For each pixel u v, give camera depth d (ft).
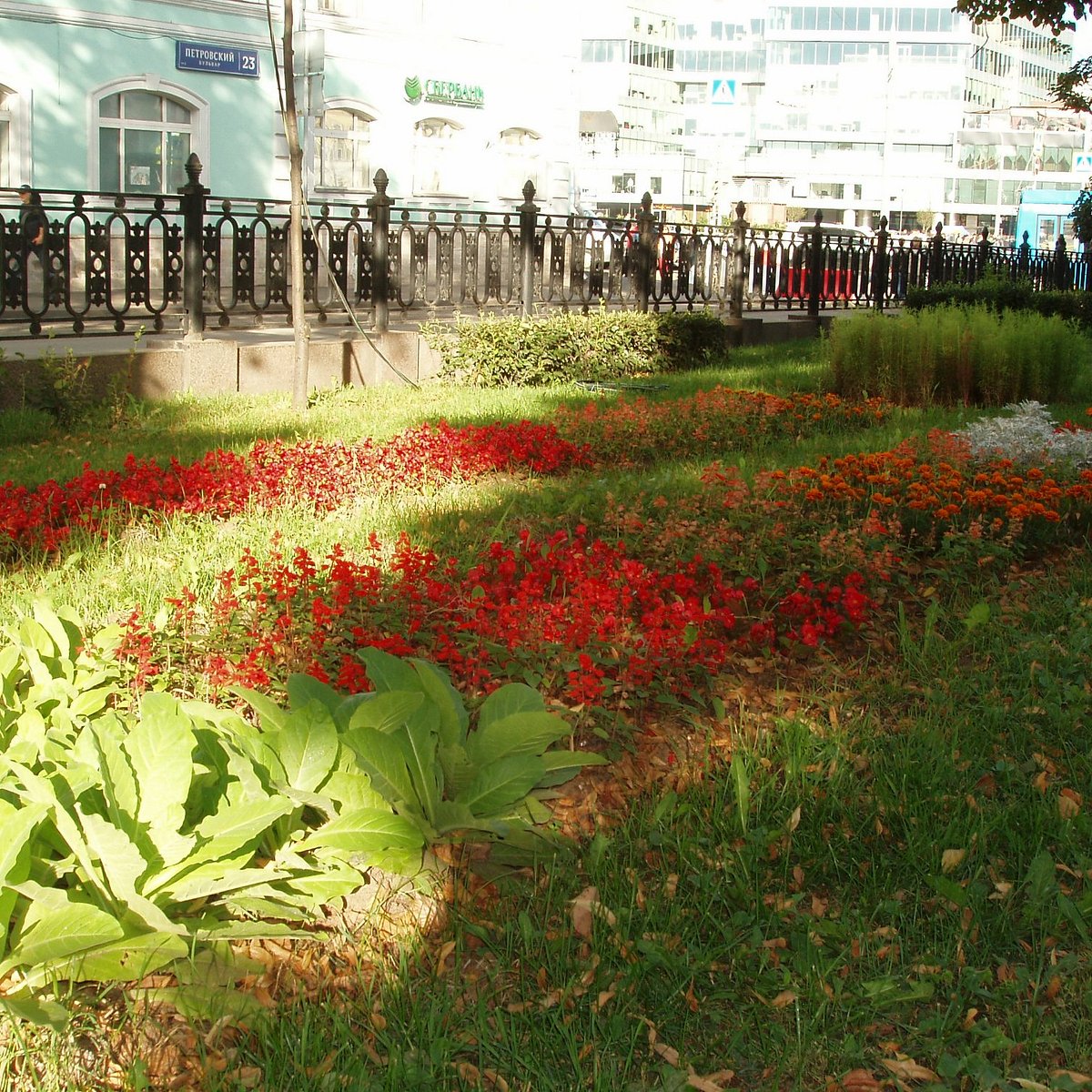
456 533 19.06
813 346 51.24
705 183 248.52
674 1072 7.95
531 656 13.19
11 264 28.84
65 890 8.60
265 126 64.59
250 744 9.98
